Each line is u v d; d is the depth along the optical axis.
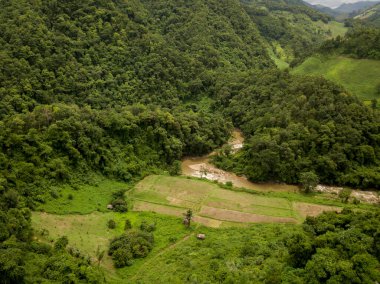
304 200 71.75
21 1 102.88
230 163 88.56
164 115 90.88
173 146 88.44
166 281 45.00
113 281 45.94
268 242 53.34
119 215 66.06
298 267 40.91
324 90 91.69
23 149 66.19
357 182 78.38
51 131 71.06
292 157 80.56
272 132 87.94
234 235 58.34
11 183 60.72
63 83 95.25
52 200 63.75
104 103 98.88
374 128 84.56
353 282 35.47
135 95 106.81
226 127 104.44
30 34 95.62
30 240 48.50
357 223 43.41
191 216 63.19
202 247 55.03
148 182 78.62
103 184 74.56
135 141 85.00
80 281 42.09
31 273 41.16
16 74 87.94
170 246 56.78
